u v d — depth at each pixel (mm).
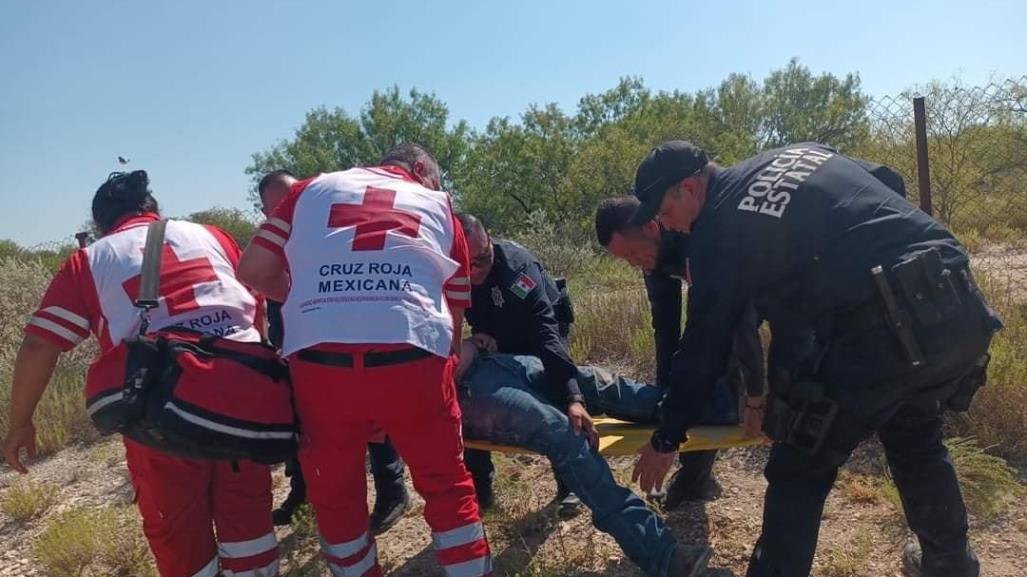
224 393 2611
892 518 3506
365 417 2594
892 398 2416
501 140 20562
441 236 2725
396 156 2990
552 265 11570
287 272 2857
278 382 2748
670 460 2756
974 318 2389
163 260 2818
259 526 3002
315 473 2756
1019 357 4426
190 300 2787
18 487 4785
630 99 24500
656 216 2820
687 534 3607
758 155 2701
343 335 2486
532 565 3379
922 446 2734
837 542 3391
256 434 2643
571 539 3637
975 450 3768
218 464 2916
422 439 2658
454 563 2707
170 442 2574
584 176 16875
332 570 2885
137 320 2729
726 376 3484
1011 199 9188
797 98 23156
